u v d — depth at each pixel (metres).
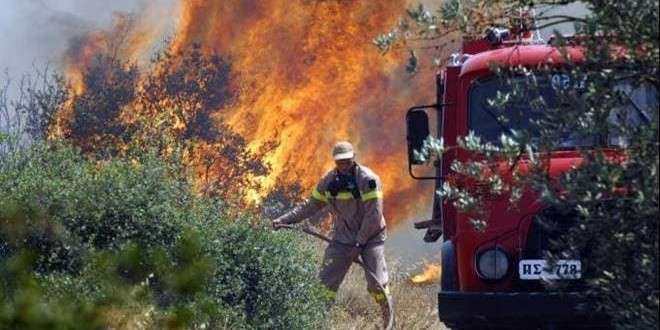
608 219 9.80
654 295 9.66
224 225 16.33
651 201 9.25
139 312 13.64
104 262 13.96
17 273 13.46
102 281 13.80
